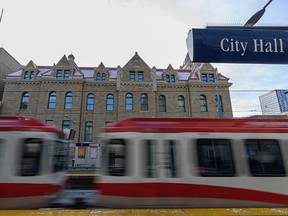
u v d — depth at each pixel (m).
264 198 6.17
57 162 7.66
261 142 6.75
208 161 6.48
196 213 4.70
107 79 28.39
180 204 6.08
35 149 6.69
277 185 6.29
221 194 6.16
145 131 6.73
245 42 4.27
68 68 27.97
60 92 26.80
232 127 6.91
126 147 6.61
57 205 7.49
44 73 27.69
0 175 6.29
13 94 26.86
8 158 6.42
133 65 28.81
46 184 6.49
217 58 4.18
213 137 6.73
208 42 4.21
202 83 28.55
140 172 6.32
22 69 27.97
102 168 6.54
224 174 6.34
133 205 6.10
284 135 6.86
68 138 8.95
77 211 4.83
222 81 29.02
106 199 6.24
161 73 30.89
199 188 6.19
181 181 6.24
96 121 26.50
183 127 6.82
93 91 27.58
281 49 4.27
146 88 27.81
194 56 4.15
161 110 27.77
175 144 6.62
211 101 28.17
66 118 25.94
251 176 6.34
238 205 6.12
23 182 6.33
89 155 24.33
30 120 7.12
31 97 26.86
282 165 6.52
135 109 26.89
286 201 6.17
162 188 6.18
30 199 6.28
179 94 28.50
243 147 6.66
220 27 4.50
